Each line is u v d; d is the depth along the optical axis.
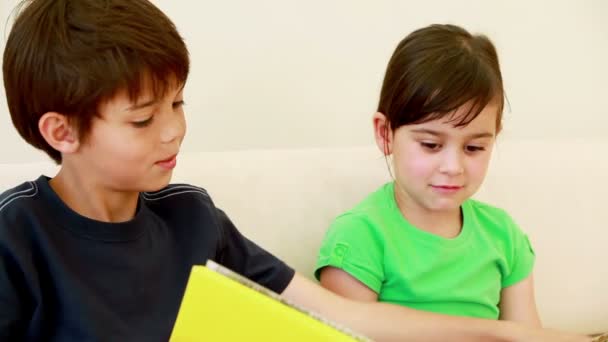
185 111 1.12
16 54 0.62
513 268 0.99
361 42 1.22
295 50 1.17
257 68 1.16
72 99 0.60
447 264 0.93
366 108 1.25
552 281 1.09
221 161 0.93
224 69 1.13
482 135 0.85
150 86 0.61
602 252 1.12
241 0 1.12
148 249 0.71
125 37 0.60
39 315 0.64
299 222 0.94
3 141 1.03
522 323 0.90
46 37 0.61
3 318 0.61
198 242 0.75
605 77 1.41
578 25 1.36
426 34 0.88
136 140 0.62
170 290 0.72
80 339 0.65
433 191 0.87
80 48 0.60
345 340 0.49
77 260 0.66
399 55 0.88
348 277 0.88
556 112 1.40
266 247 0.91
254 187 0.92
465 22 1.29
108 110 0.61
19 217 0.64
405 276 0.90
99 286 0.67
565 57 1.37
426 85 0.83
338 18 1.19
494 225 0.99
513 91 1.35
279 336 0.50
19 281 0.63
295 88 1.19
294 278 0.81
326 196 0.97
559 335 0.84
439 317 0.82
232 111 1.16
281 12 1.15
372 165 1.02
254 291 0.52
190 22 1.09
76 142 0.63
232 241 0.80
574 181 1.12
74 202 0.68
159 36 0.62
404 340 0.80
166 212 0.77
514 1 1.31
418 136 0.85
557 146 1.15
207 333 0.52
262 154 0.97
